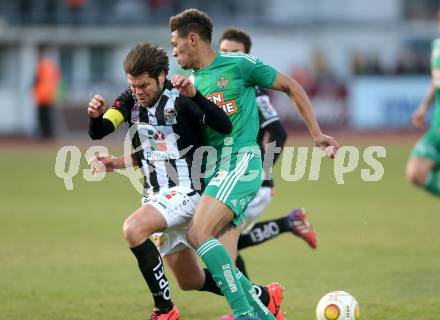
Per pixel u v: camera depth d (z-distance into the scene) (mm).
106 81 95938
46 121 85188
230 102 19000
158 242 19156
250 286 18438
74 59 104875
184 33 19078
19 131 99812
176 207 18219
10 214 41781
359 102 91875
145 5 107000
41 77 84375
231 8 109688
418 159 35281
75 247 32594
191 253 19125
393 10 114875
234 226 18641
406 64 93438
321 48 110750
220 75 19094
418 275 26547
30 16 102250
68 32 103062
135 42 105375
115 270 28016
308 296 23734
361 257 30094
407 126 91750
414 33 113062
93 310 22000
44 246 32781
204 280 19656
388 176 59281
